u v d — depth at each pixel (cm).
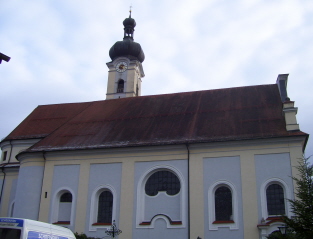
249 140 2978
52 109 4566
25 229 1688
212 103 3681
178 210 3020
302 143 2919
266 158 2933
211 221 2880
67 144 3472
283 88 3478
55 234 1917
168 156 3142
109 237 3034
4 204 3872
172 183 3112
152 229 2972
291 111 3031
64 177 3328
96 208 3200
